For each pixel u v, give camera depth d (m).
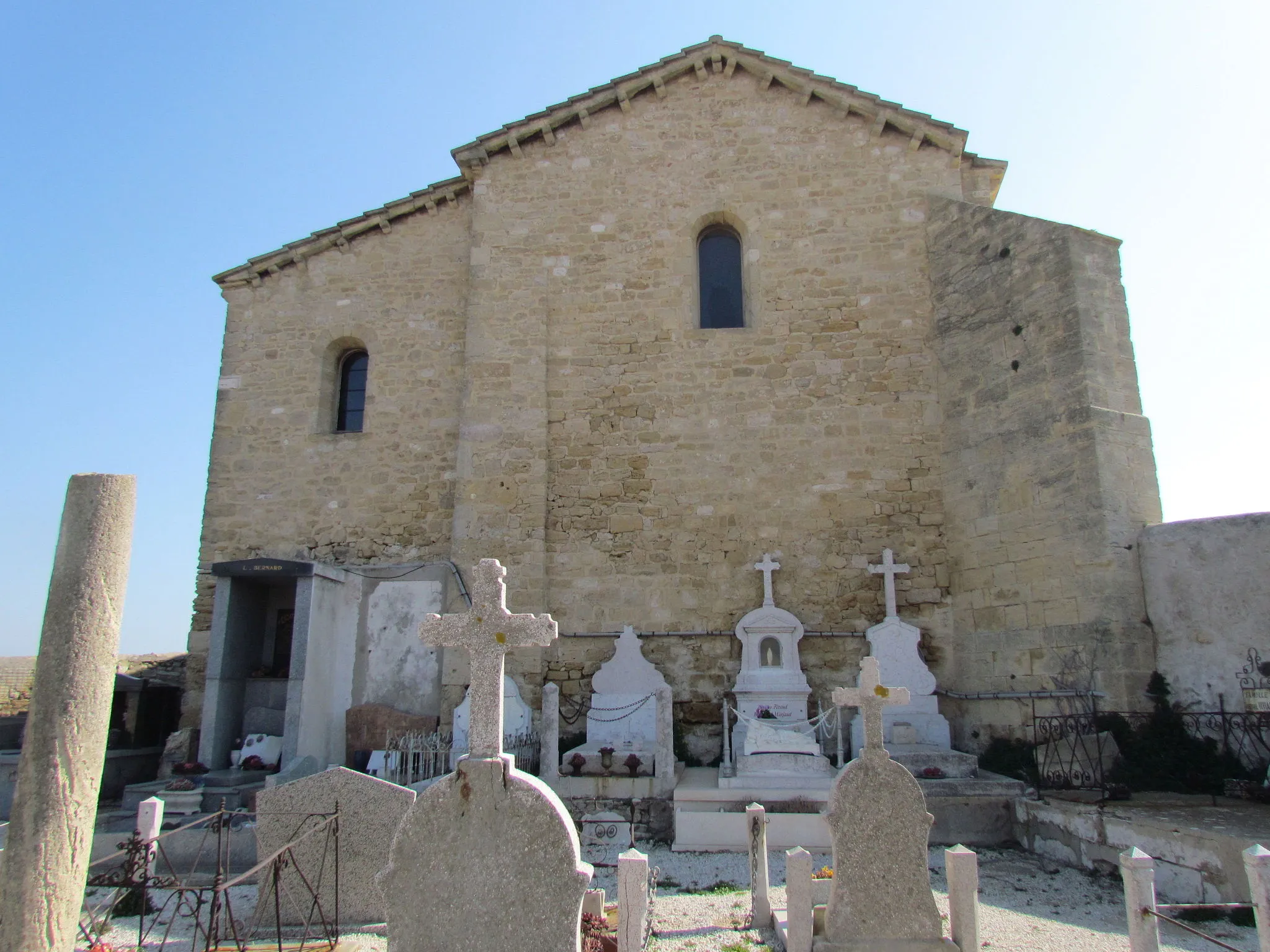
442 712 12.05
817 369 13.05
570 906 4.60
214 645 11.70
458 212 14.80
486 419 13.20
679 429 13.05
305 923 6.27
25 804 4.15
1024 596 10.87
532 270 13.80
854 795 5.18
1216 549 9.40
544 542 12.73
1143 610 9.82
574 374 13.40
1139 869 5.12
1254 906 4.84
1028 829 8.65
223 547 13.83
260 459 14.12
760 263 13.57
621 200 14.02
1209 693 9.17
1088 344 10.57
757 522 12.61
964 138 13.51
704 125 14.23
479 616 5.11
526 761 10.79
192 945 6.11
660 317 13.49
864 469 12.63
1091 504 10.14
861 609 12.16
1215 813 7.49
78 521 4.48
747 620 11.95
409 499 13.68
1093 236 11.09
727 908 6.90
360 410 14.66
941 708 11.81
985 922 6.44
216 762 11.38
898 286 13.23
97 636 4.41
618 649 12.13
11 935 4.00
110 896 7.39
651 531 12.71
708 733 11.91
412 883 4.72
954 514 12.13
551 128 14.27
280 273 14.87
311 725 11.48
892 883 5.07
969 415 12.11
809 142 13.98
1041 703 10.29
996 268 11.98
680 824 8.83
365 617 12.62
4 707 16.09
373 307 14.57
